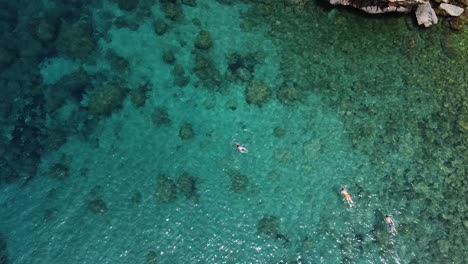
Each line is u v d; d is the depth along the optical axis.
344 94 33.66
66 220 30.39
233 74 34.69
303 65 34.75
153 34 36.44
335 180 31.06
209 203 30.58
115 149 32.72
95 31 36.50
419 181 30.88
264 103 33.72
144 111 33.78
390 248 28.91
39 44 35.53
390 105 33.22
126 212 30.50
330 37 35.47
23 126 33.53
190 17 36.94
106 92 33.94
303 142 32.31
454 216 29.69
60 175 31.91
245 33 36.12
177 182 31.28
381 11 35.19
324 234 29.42
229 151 32.25
